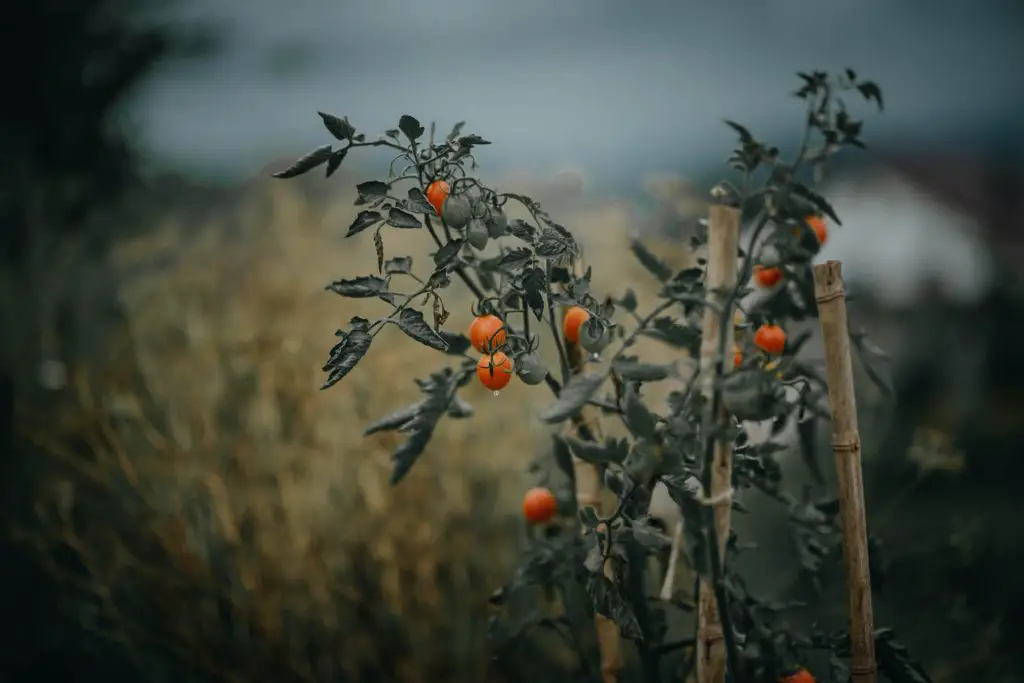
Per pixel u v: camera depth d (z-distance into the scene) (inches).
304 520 70.7
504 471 73.4
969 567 76.7
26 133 161.0
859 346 54.6
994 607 74.4
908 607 73.0
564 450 54.4
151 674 71.7
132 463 76.2
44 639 76.0
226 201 126.4
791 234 50.6
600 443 52.9
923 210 137.2
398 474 51.4
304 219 97.6
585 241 83.5
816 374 54.7
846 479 50.5
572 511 54.9
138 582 73.9
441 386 52.1
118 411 76.2
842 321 49.9
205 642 72.0
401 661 69.3
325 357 78.1
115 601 74.7
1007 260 132.9
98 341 93.0
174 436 76.1
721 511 49.1
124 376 85.7
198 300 91.3
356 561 71.7
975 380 121.4
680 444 48.8
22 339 92.4
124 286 97.7
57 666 74.5
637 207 90.7
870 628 51.2
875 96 51.4
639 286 79.6
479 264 51.6
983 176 149.3
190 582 73.1
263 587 71.2
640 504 50.3
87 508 79.4
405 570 70.2
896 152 160.2
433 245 94.7
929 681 51.7
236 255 98.6
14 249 113.7
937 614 72.3
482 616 69.2
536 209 48.7
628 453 49.8
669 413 51.4
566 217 88.4
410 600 70.0
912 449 72.4
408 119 47.3
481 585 70.6
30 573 81.0
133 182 154.3
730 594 51.6
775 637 51.6
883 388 54.5
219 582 72.1
